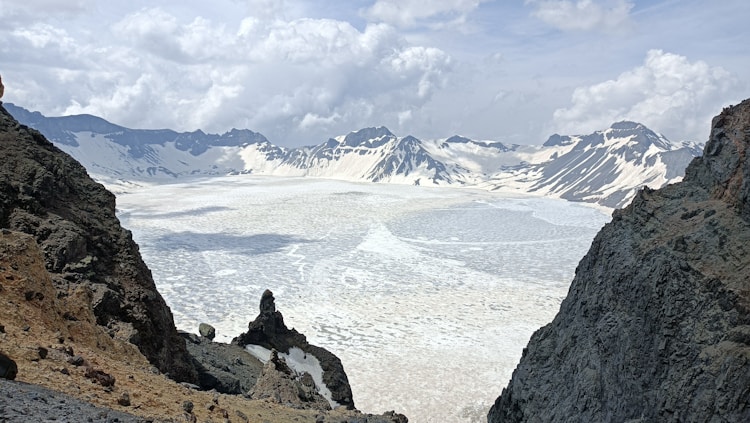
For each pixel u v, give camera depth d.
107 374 17.20
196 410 18.23
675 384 26.81
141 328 35.81
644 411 28.00
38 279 21.73
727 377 24.56
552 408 34.59
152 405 16.75
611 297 34.22
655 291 29.97
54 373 15.88
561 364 36.75
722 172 32.78
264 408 24.41
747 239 28.56
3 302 19.31
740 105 35.06
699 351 26.70
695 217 32.44
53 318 21.25
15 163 38.97
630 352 30.27
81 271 34.84
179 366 39.53
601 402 31.11
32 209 36.53
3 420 11.44
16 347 16.41
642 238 34.69
